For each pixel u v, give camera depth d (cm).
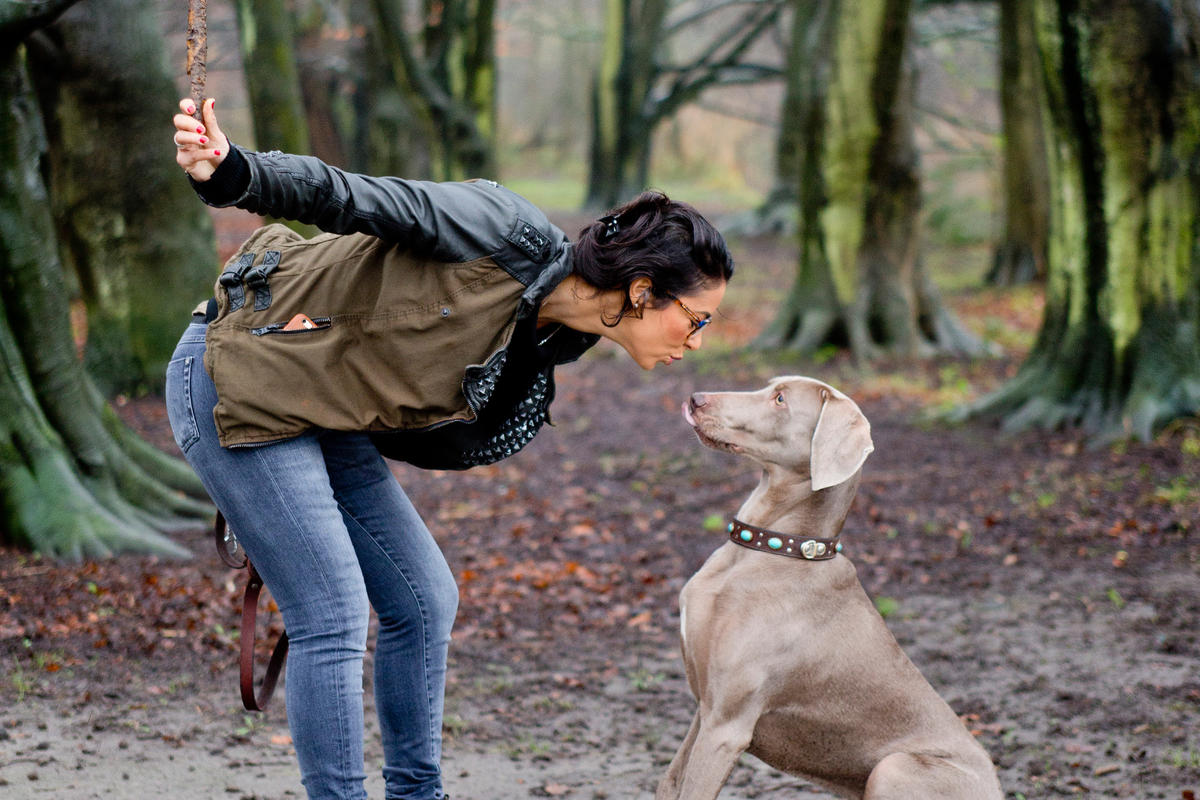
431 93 1784
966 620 564
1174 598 573
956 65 2569
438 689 302
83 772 363
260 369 254
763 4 2630
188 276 999
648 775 391
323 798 263
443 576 299
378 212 243
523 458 946
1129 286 877
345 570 264
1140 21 830
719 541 717
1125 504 734
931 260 2341
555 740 423
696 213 271
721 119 4669
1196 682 468
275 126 1156
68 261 1313
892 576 636
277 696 446
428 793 302
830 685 303
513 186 4069
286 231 278
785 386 317
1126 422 860
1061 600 585
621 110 2858
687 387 1203
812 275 1322
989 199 2706
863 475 855
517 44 5034
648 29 2806
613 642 543
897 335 1289
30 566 575
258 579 294
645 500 819
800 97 2408
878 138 1253
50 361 624
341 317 256
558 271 259
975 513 749
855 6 1222
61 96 950
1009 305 1670
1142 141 855
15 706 413
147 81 956
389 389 257
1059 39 859
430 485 859
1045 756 404
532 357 276
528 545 705
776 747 312
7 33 566
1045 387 934
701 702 306
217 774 372
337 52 2366
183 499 680
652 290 267
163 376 994
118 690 438
